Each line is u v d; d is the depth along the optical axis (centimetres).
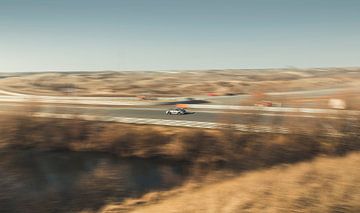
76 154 3356
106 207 2075
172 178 2703
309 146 2944
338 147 2867
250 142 3130
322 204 1237
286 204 1293
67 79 19212
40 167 2922
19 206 2098
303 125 3203
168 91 12644
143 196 2288
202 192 2075
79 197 2264
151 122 4162
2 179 2559
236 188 1831
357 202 1223
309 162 2508
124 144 3472
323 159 2588
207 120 4316
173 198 2166
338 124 3030
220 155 3111
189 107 6047
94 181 2586
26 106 3934
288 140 3041
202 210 1482
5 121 3616
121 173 2812
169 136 3512
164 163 3141
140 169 2952
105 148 3475
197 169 2916
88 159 3203
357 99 3381
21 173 2730
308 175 1747
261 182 1773
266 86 11988
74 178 2653
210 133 3459
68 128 3688
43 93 10194
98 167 2952
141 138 3503
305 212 1185
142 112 5375
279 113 4028
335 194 1336
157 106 6400
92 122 3906
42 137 3556
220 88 13000
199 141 3334
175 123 4072
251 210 1296
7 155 3166
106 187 2467
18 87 13400
